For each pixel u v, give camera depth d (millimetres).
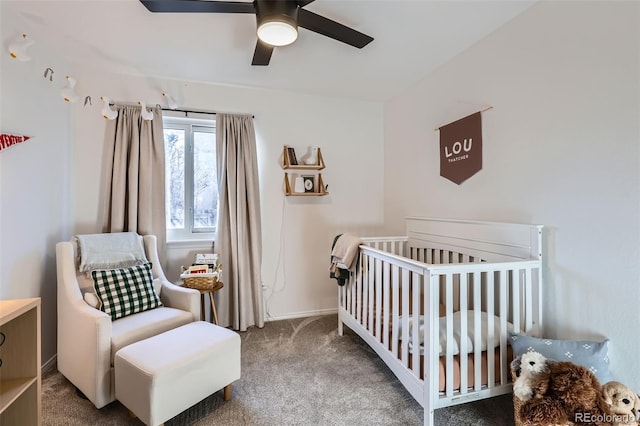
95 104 2666
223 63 2568
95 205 2672
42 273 2176
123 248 2359
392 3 1818
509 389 1666
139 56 2449
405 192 3203
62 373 1996
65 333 1972
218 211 2945
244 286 2992
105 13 1894
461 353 1587
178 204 3023
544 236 1826
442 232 2529
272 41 1716
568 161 1704
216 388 1748
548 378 1359
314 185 3334
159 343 1712
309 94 3314
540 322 1784
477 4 1847
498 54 2111
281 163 3232
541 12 1827
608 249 1541
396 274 1870
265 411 1770
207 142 3123
